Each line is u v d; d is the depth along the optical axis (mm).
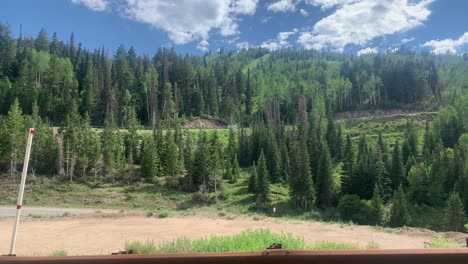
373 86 157125
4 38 143125
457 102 108438
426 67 177750
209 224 30719
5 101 110688
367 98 161875
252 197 64062
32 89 116312
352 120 136250
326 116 144625
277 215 57031
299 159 66750
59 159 67750
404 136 106000
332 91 160250
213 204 61344
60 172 66062
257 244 12617
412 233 27219
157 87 146125
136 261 2701
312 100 150750
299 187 62125
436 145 89000
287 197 66250
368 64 193750
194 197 62656
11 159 65312
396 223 50969
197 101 143125
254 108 159125
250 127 129625
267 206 61125
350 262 2629
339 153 93250
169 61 181625
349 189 65062
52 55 141250
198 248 12719
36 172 67188
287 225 31312
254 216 38719
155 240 22344
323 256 2635
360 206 54000
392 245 22266
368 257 2633
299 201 62906
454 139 95375
